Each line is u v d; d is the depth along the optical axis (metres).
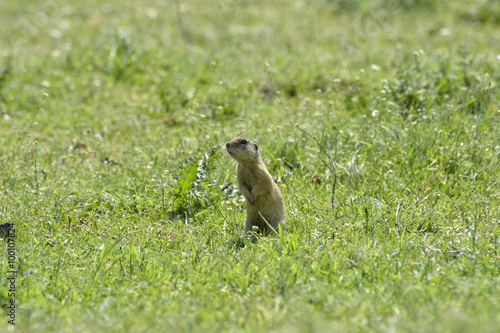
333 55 20.83
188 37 23.98
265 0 29.00
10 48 22.94
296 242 8.96
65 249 9.27
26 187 11.93
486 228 9.62
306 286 7.53
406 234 9.65
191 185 11.08
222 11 27.27
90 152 13.64
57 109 17.20
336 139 12.18
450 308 6.71
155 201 11.09
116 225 10.22
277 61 20.11
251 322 6.70
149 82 19.12
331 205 10.74
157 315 6.93
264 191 9.71
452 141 12.50
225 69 19.50
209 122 14.35
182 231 10.06
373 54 20.25
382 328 6.38
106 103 17.81
